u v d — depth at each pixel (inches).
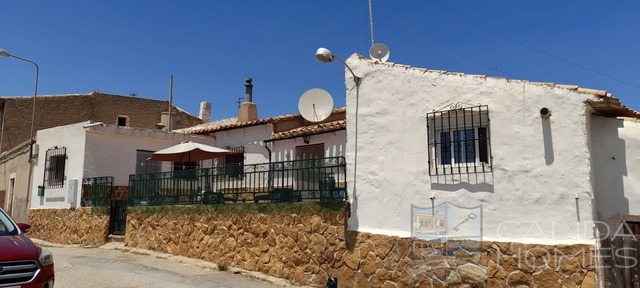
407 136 387.9
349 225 405.7
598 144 343.0
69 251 572.7
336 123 600.7
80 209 651.5
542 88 339.6
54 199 700.0
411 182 380.8
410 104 390.0
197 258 504.7
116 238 604.7
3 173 882.1
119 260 501.7
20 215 774.5
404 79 395.9
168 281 403.2
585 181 319.6
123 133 692.7
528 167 337.7
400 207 383.6
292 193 442.0
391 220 386.3
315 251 416.2
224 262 479.5
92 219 633.0
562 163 327.6
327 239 411.5
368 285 384.5
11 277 246.8
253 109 848.3
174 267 466.3
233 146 737.6
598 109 338.0
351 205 407.5
